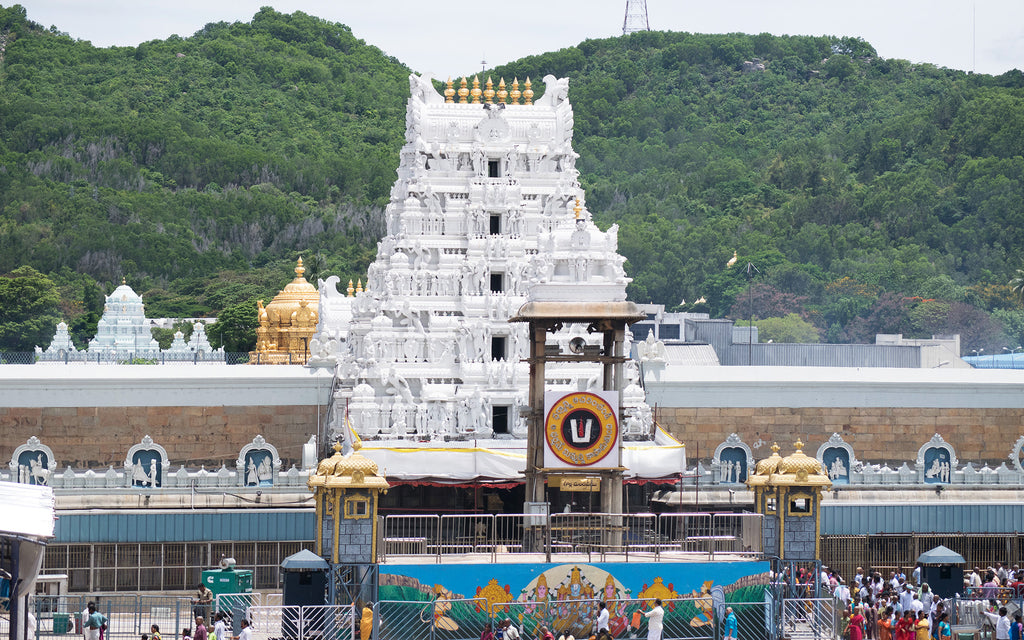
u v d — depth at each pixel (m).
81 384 183.50
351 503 130.50
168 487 168.12
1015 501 178.62
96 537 161.75
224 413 187.12
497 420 179.50
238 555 164.50
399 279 183.75
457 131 188.88
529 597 129.75
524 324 180.50
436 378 180.62
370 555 130.50
